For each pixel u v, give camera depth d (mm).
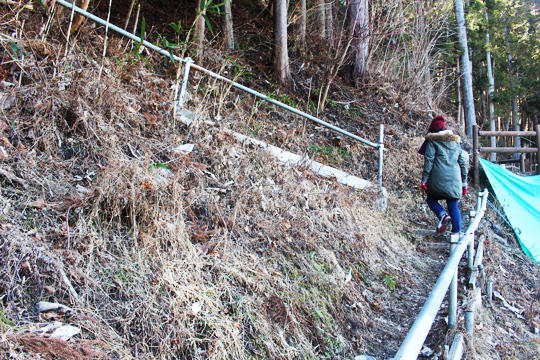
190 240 2932
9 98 2930
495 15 26812
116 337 2117
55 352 1831
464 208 7883
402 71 11750
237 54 7270
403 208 6461
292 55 8430
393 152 7742
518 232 7977
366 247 4398
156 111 3996
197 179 3438
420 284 4457
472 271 4387
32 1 3736
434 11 12180
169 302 2418
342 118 7836
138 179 2881
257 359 2480
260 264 3115
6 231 2195
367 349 3119
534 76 30484
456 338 3125
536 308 5246
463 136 10758
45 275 2145
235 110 5367
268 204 3756
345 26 9398
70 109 3178
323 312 3146
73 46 3588
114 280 2363
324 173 5223
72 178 2840
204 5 4105
